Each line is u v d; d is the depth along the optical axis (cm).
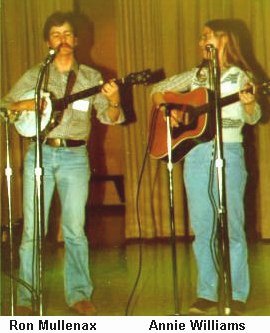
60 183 402
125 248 650
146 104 683
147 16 682
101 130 956
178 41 679
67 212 403
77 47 743
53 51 359
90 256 613
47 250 643
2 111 387
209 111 381
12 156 663
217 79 353
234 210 383
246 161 679
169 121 363
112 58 908
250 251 610
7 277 519
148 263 569
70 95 396
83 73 411
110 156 963
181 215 689
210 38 391
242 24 663
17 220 651
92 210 945
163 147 402
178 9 677
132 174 692
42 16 673
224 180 352
